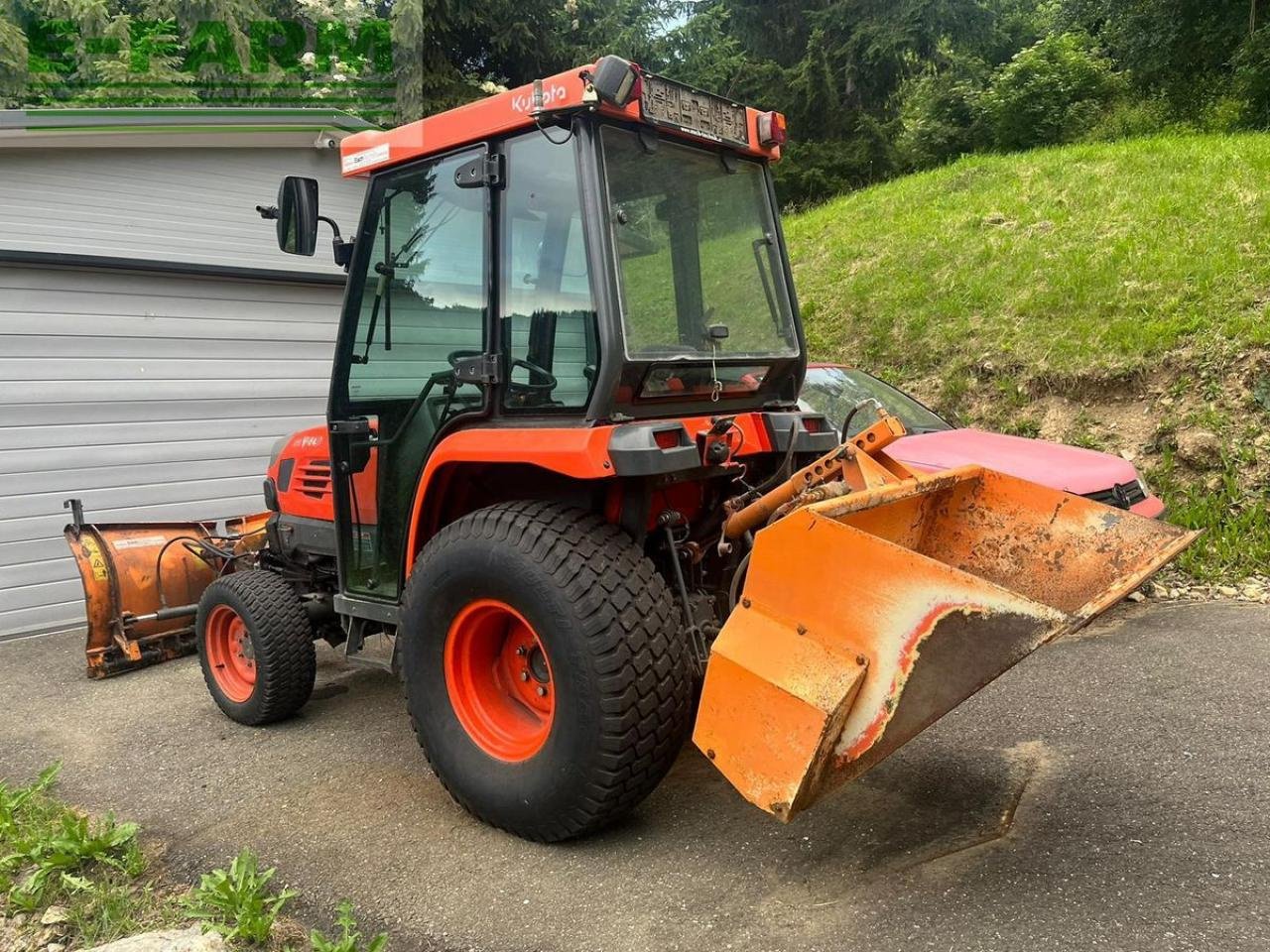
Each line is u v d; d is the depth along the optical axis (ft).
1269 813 9.48
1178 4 52.90
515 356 10.52
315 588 15.47
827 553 8.21
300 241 12.01
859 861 9.07
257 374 25.72
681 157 10.97
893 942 7.72
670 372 10.33
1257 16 50.88
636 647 9.11
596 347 9.70
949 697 7.79
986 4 67.15
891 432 10.11
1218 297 25.16
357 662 12.41
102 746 14.17
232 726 14.65
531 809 9.65
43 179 22.21
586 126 9.71
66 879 9.85
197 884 9.86
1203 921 7.69
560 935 8.31
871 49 63.87
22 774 13.29
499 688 10.77
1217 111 52.80
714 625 10.67
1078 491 16.51
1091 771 10.75
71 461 22.43
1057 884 8.39
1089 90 58.03
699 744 8.70
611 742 9.06
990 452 18.10
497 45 50.37
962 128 61.67
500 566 9.62
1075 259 29.94
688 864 9.29
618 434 9.51
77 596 22.48
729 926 8.18
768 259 12.29
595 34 52.21
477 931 8.49
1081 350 25.93
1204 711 12.35
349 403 12.59
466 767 10.30
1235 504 20.93
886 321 32.19
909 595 7.85
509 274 10.55
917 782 10.71
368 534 12.66
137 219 23.80
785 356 12.03
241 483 25.46
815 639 8.25
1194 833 9.16
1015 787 10.44
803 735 7.98
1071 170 38.24
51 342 21.98
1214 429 22.21
